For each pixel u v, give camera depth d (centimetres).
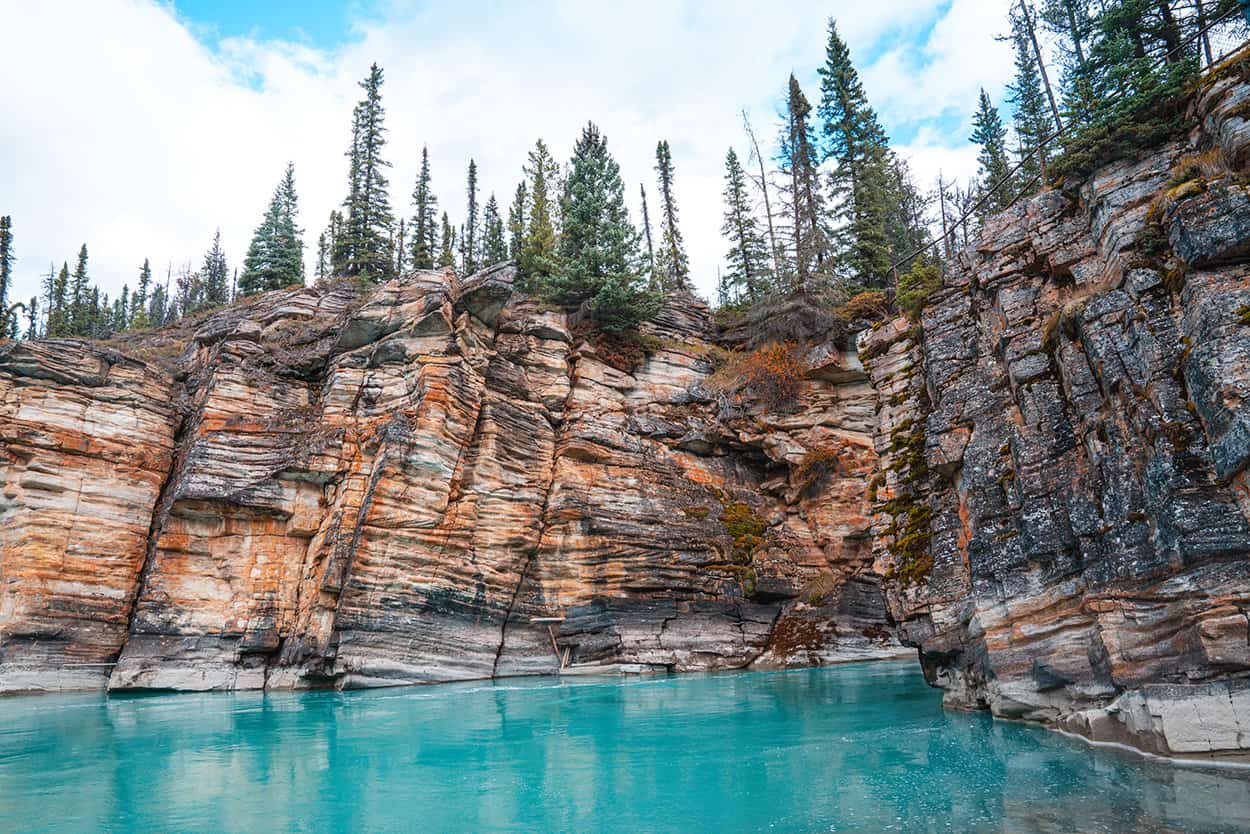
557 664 3253
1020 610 1522
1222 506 1152
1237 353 1170
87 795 1231
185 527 3002
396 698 2442
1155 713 1157
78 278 7088
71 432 2981
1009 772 1165
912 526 1991
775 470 3941
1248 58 1400
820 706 2023
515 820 1052
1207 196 1311
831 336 3859
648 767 1358
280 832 1020
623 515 3431
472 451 3262
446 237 6631
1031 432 1573
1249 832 824
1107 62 1852
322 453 3105
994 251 1880
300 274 5691
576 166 4397
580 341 3819
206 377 3403
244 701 2448
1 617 2738
